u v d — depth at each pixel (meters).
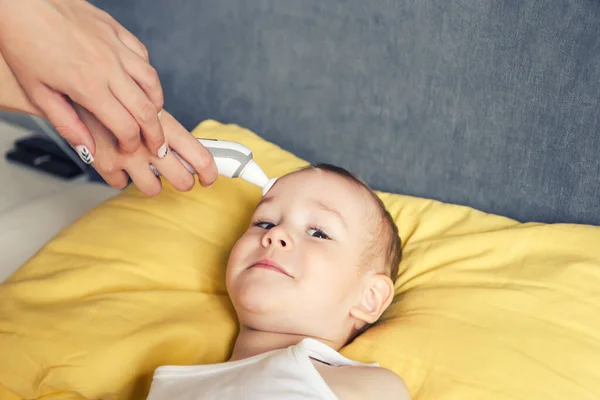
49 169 1.94
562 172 1.37
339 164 1.62
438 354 1.08
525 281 1.19
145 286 1.25
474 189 1.47
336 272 1.16
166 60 1.72
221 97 1.70
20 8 0.85
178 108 1.76
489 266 1.25
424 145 1.50
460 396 1.02
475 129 1.43
